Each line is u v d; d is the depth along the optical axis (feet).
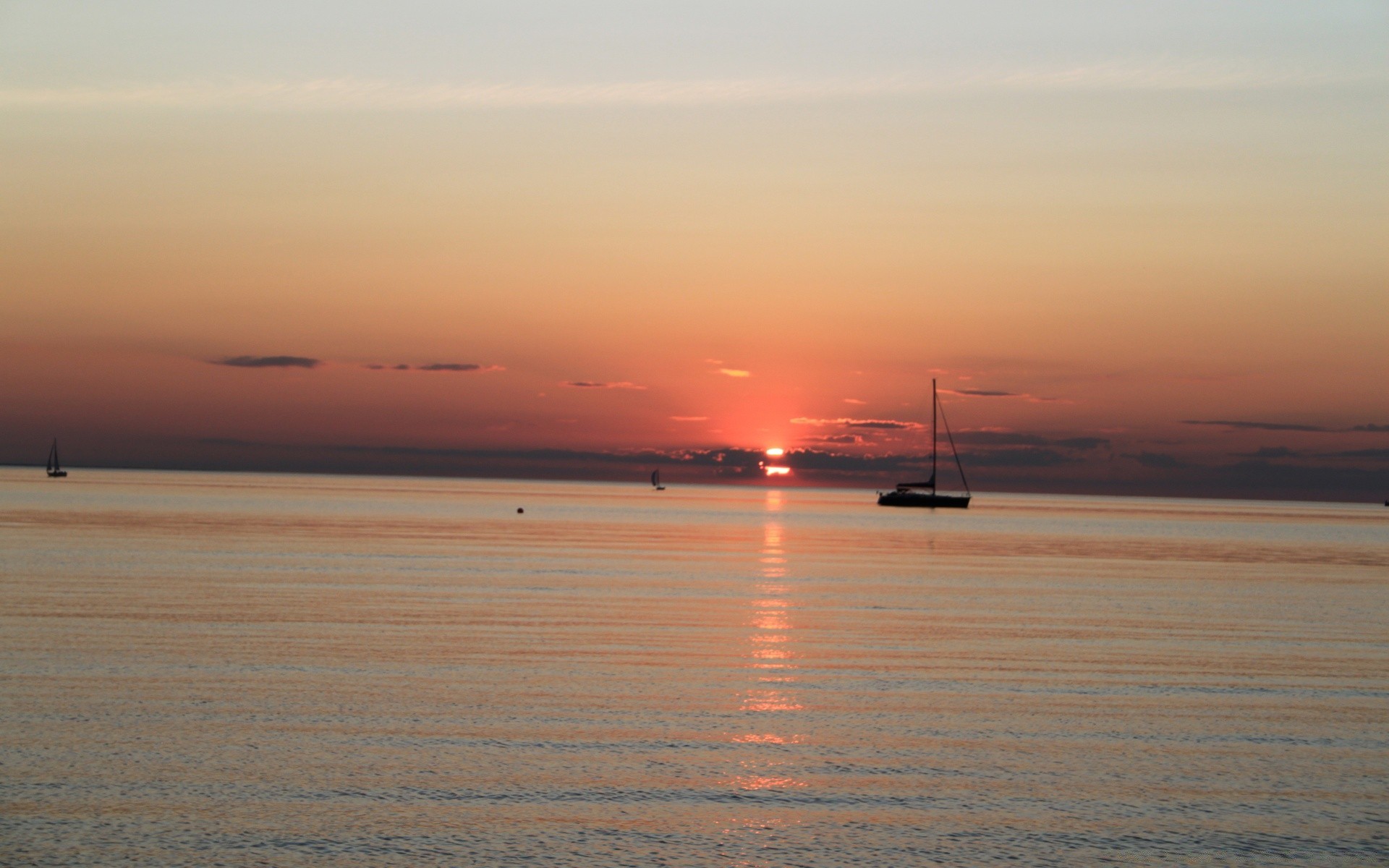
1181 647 102.78
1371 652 100.73
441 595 135.54
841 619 120.47
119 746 61.46
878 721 71.20
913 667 90.43
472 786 56.59
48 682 76.79
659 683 81.92
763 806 55.06
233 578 149.59
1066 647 101.86
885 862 48.75
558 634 104.22
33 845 48.08
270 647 92.38
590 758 61.72
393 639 98.84
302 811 52.65
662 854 49.03
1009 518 584.40
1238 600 149.38
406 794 55.21
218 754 60.59
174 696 73.41
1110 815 54.60
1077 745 66.13
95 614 109.81
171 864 46.52
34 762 58.44
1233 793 57.93
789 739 66.44
